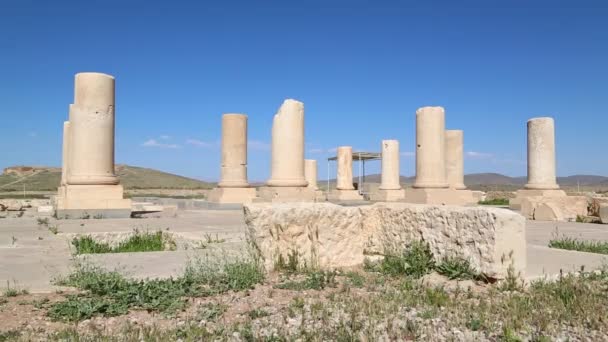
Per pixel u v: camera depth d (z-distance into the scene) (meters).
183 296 6.78
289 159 23.42
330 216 8.98
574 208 21.41
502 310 6.15
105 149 19.03
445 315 5.98
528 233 15.56
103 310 6.15
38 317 5.87
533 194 26.78
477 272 7.73
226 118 26.75
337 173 39.28
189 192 56.97
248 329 5.37
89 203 18.56
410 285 7.37
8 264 9.12
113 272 7.73
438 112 24.28
